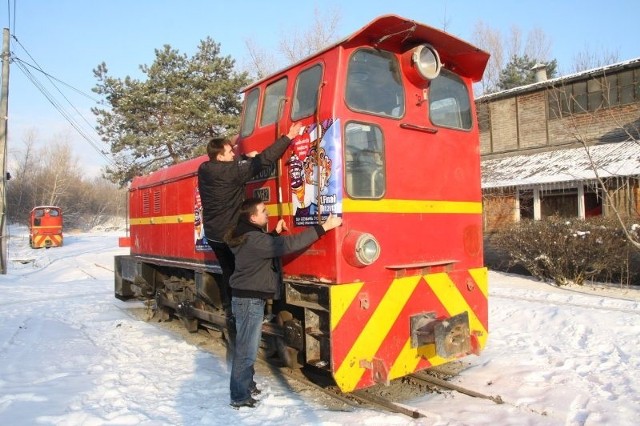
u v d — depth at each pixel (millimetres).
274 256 4535
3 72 18922
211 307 7012
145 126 24484
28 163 63969
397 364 4754
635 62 15320
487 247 15477
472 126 5828
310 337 4766
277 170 5211
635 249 11016
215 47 25469
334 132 4539
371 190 4754
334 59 4723
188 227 7531
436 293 5156
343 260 4508
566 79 16922
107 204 69750
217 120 23406
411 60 5039
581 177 13477
